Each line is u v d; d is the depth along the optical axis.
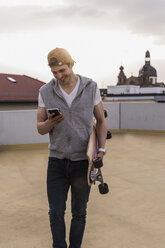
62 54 1.76
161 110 9.86
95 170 1.98
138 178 4.61
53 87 1.88
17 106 18.23
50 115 1.71
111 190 4.02
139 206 3.43
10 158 6.39
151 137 9.14
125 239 2.63
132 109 10.29
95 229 2.84
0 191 4.09
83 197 1.99
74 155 1.91
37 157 6.49
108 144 7.87
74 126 1.88
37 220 3.09
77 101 1.86
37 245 2.56
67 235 2.68
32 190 4.13
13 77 25.98
